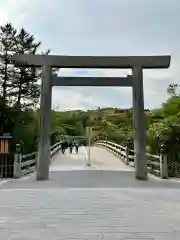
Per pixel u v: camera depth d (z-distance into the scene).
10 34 27.83
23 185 11.62
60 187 11.12
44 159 13.91
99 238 4.71
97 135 43.56
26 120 26.61
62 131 43.34
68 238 4.71
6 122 25.89
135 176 14.26
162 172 14.44
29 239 4.66
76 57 14.74
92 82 14.80
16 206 7.35
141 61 14.77
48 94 14.48
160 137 16.70
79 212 6.68
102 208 7.12
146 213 6.58
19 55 14.59
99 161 22.98
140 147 14.32
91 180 13.48
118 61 14.76
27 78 27.33
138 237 4.77
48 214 6.46
